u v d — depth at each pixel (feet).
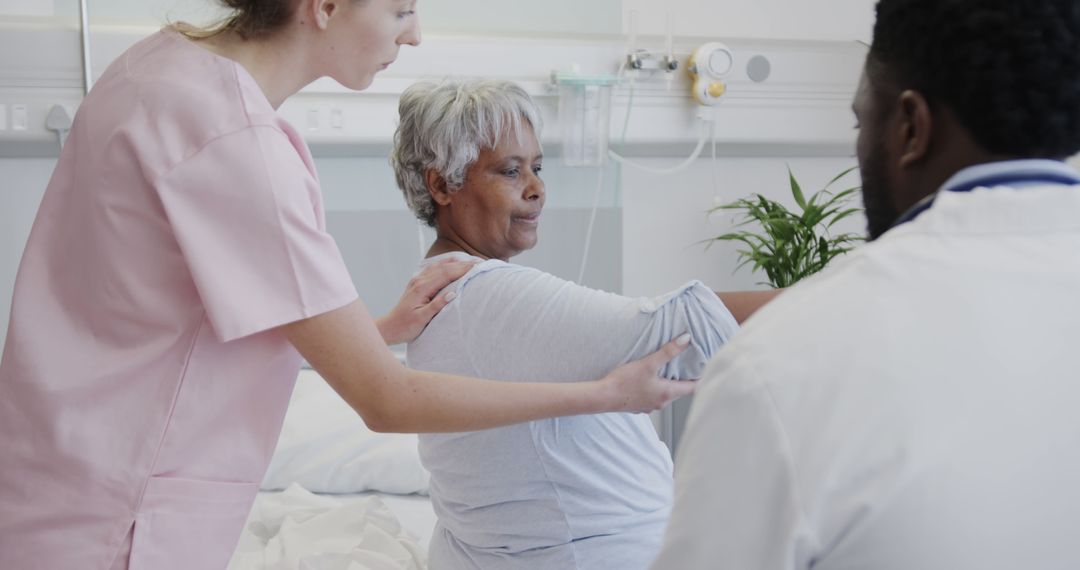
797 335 2.24
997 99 2.27
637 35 8.61
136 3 7.66
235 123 3.45
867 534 2.09
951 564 2.07
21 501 3.63
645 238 9.02
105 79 3.75
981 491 2.08
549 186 8.55
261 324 3.43
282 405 3.84
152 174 3.41
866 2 9.35
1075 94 2.27
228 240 3.44
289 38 3.70
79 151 3.66
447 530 4.89
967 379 2.13
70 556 3.59
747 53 8.68
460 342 4.30
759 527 2.17
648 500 4.53
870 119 2.55
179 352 3.58
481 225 4.74
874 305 2.23
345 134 8.00
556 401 3.83
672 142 8.68
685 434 2.38
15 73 7.50
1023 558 2.09
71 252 3.67
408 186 4.83
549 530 4.40
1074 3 2.27
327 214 8.28
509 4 8.32
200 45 3.70
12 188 7.74
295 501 6.97
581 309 4.12
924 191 2.48
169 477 3.63
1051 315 2.20
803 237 8.34
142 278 3.53
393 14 3.73
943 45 2.31
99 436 3.58
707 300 4.10
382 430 3.71
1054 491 2.11
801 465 2.12
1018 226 2.31
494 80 4.74
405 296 4.42
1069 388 2.15
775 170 9.26
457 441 4.45
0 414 3.67
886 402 2.11
